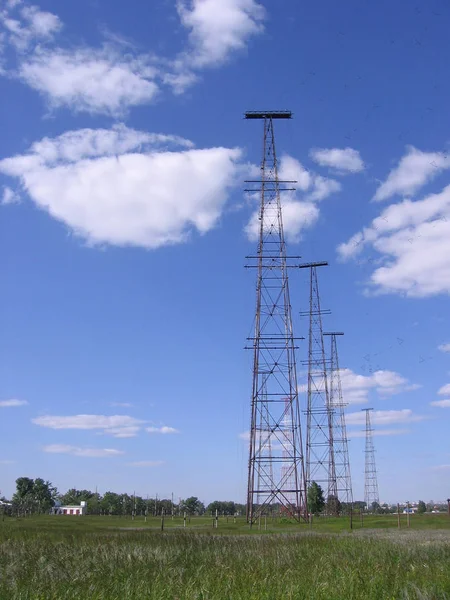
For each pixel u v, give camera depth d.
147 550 26.97
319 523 75.75
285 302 72.12
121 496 154.12
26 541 33.72
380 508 148.25
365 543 32.62
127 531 52.25
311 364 93.88
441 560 23.55
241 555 25.86
